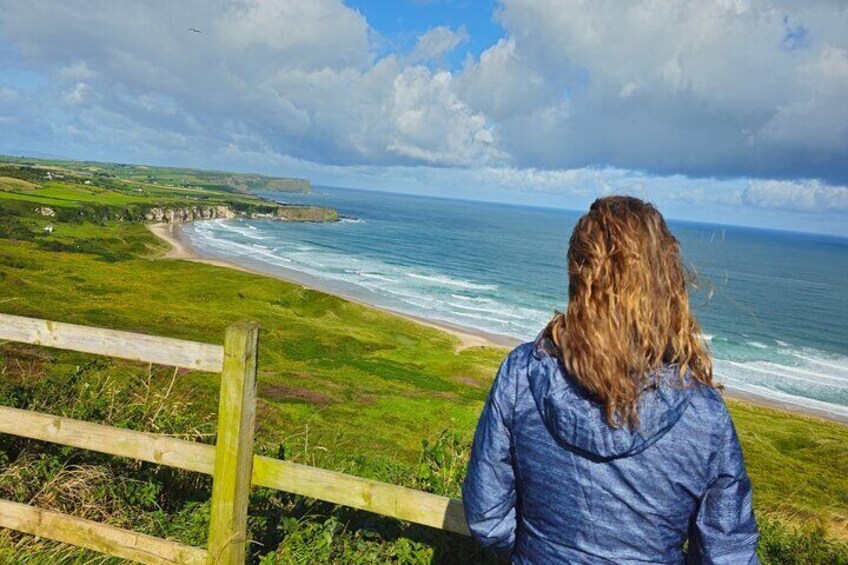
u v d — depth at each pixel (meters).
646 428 1.42
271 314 49.34
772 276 125.06
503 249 133.12
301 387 28.17
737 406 36.62
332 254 101.44
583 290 1.51
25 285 45.97
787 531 5.64
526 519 1.67
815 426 33.44
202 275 63.88
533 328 55.41
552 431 1.54
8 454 4.13
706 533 1.48
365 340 43.69
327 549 3.29
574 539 1.55
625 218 1.54
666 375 1.43
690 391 1.45
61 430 3.16
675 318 1.48
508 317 59.56
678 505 1.49
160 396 5.07
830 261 189.25
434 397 29.83
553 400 1.51
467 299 68.44
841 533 7.77
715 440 1.45
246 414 2.86
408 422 24.80
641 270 1.46
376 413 25.50
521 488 1.66
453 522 2.68
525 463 1.61
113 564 3.23
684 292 1.53
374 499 2.80
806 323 72.56
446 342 47.38
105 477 3.91
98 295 48.47
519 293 75.75
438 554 3.21
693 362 1.49
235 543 2.95
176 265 69.50
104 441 3.11
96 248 82.00
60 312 38.44
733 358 51.03
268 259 89.19
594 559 1.52
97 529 3.09
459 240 147.62
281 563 3.25
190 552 2.98
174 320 41.47
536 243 156.00
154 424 4.68
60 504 3.75
